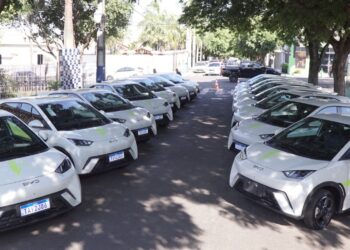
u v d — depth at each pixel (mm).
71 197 5742
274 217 6238
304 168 5809
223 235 5586
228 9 16656
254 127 8945
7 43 41469
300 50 53438
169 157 9656
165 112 13141
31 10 26000
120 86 13297
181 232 5633
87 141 7539
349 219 6332
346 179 5938
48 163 5727
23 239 5328
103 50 18328
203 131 13172
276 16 12578
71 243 5246
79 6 27094
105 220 5973
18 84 22656
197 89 24953
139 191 7246
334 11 10508
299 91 12086
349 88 23188
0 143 5980
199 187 7523
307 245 5395
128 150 8078
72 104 8703
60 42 29953
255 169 6141
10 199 5078
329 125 6703
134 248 5145
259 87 16812
